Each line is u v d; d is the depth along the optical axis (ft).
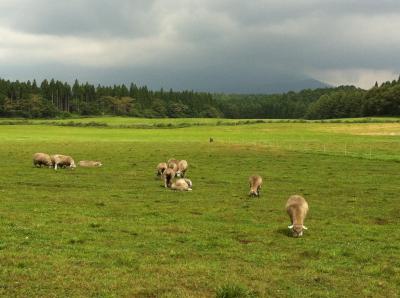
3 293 43.60
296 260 58.44
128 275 49.80
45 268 50.96
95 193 107.55
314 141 286.46
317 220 83.30
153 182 127.44
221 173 148.56
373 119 550.77
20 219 75.97
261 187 121.80
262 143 268.00
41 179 128.26
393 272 53.83
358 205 98.37
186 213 86.53
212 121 636.48
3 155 188.75
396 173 148.05
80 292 44.60
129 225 74.64
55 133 386.73
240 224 78.38
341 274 53.16
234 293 44.83
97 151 213.05
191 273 51.13
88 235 67.31
